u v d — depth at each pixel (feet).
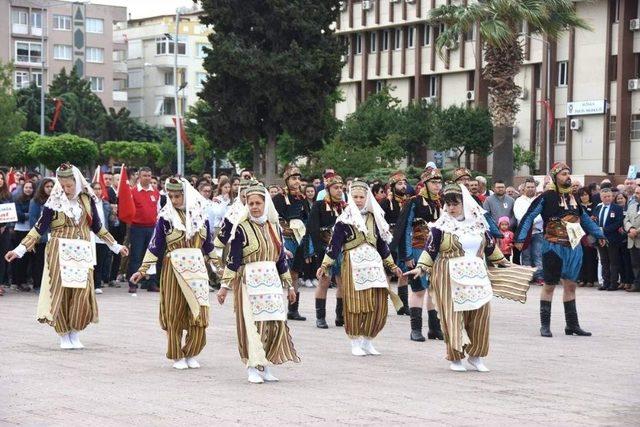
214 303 66.54
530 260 82.99
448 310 39.70
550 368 40.78
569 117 186.50
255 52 160.97
